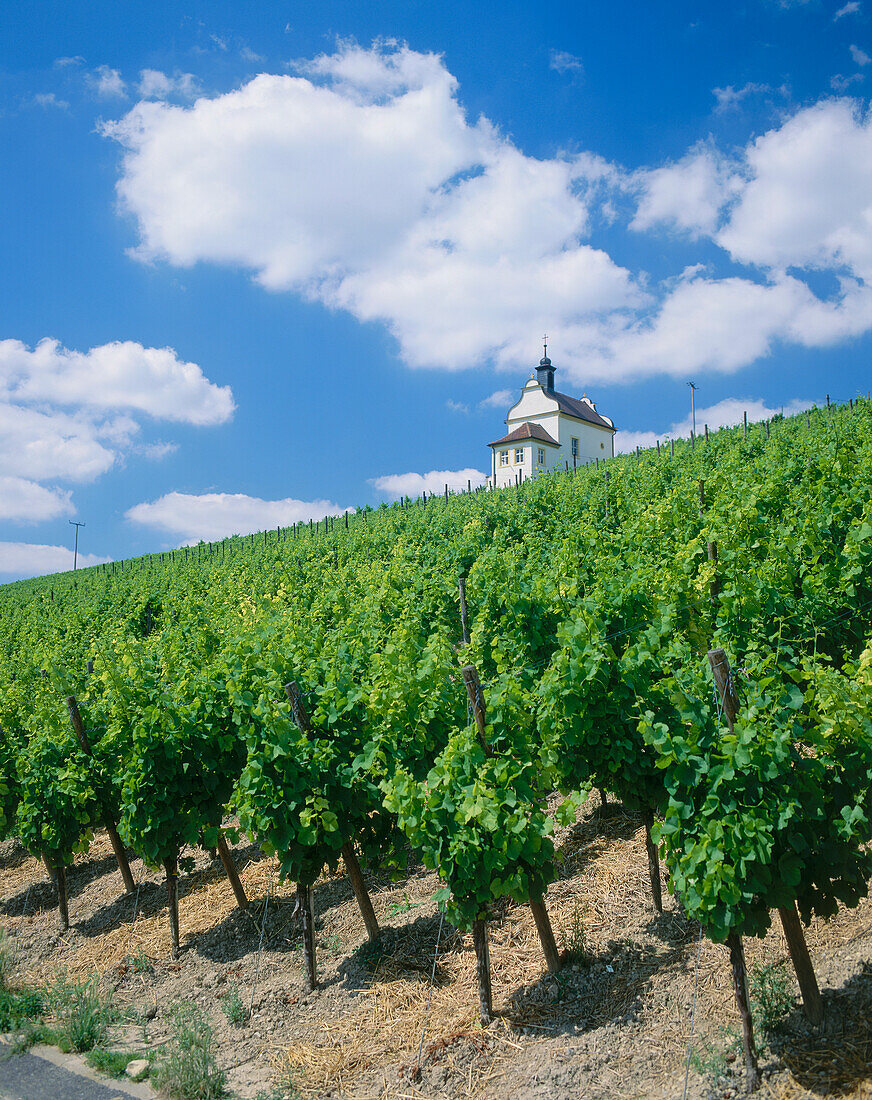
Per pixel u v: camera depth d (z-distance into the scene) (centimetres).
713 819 426
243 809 651
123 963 742
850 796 429
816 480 1273
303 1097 489
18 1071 547
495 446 5494
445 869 519
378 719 646
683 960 523
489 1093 457
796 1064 404
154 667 1006
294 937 718
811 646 759
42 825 846
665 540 1128
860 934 493
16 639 2205
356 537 2312
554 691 576
